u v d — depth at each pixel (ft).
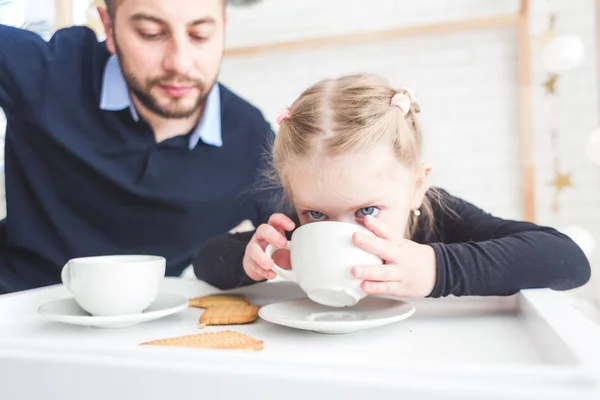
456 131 7.86
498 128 7.72
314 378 1.16
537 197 7.68
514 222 2.91
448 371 1.13
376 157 2.43
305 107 2.70
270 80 8.55
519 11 7.48
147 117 5.42
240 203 5.90
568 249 2.46
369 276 1.98
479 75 7.75
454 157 7.88
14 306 2.38
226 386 1.22
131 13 5.15
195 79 5.47
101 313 2.10
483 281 2.19
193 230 5.66
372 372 1.17
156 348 1.36
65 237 5.27
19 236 5.26
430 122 7.95
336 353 1.64
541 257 2.30
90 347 1.40
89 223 5.44
